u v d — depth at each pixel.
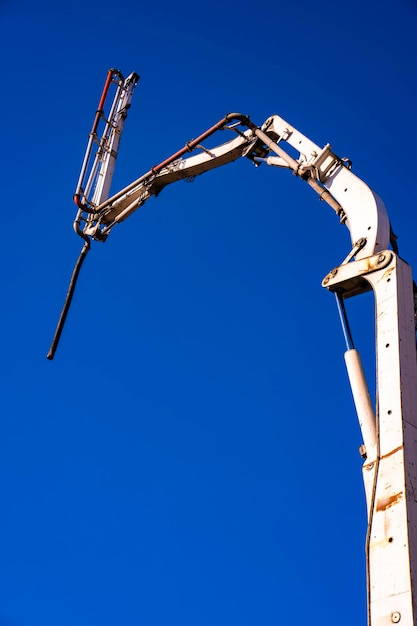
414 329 6.67
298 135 10.49
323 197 8.97
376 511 5.69
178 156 12.91
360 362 7.25
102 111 15.30
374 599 5.35
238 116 11.55
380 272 7.11
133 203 13.81
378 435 6.06
